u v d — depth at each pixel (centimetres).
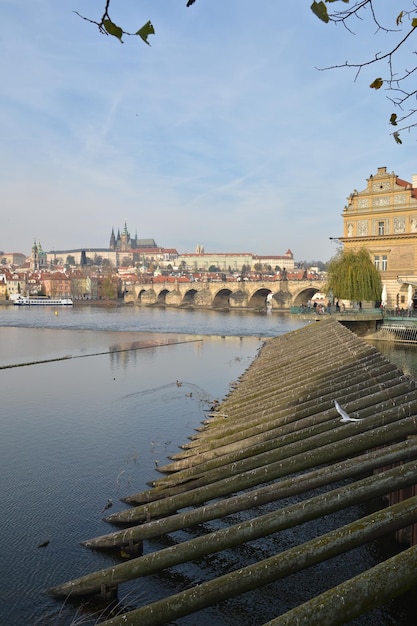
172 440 2828
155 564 1338
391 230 7938
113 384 4616
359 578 830
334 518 1830
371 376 2462
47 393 4203
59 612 1342
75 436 2927
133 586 1441
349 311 7031
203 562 1557
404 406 1700
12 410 3581
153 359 6388
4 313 18088
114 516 1809
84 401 3878
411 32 587
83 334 10088
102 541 1627
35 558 1602
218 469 1850
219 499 1981
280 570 1047
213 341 8706
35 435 2953
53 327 11944
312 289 19300
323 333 5156
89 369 5556
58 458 2548
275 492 1472
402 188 7788
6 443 2802
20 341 8656
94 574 1391
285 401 2664
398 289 7856
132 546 1589
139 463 2452
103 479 2258
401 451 1391
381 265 8062
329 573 1467
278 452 1775
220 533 1293
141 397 4022
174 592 1409
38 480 2259
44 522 1848
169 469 2258
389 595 816
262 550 1625
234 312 19300
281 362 4188
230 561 1561
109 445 2755
